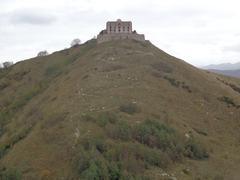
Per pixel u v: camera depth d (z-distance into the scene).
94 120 112.69
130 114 120.56
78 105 127.75
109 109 121.50
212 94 160.75
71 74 177.88
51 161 100.31
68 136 107.25
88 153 95.75
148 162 99.62
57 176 94.00
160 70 169.38
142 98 135.88
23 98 190.62
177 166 103.81
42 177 95.12
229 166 110.88
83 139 102.50
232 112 149.00
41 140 111.94
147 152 101.81
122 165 94.56
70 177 91.75
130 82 149.38
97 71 163.12
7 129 159.50
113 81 149.62
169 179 95.50
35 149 108.50
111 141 102.56
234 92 176.50
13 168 102.00
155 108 130.00
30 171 99.12
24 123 149.38
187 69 181.75
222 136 130.38
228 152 120.06
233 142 128.38
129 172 93.31
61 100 141.00
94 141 101.06
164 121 121.88
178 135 115.56
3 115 181.38
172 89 151.88
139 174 93.50
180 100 145.00
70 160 97.62
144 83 150.00
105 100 129.88
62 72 199.88
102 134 105.44
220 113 145.75
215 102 153.50
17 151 112.69
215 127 134.62
